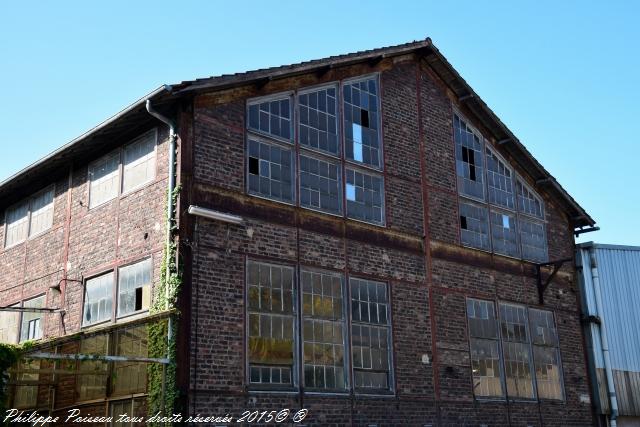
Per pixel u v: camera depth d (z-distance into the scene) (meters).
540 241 21.33
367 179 16.98
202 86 13.77
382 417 15.23
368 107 17.66
